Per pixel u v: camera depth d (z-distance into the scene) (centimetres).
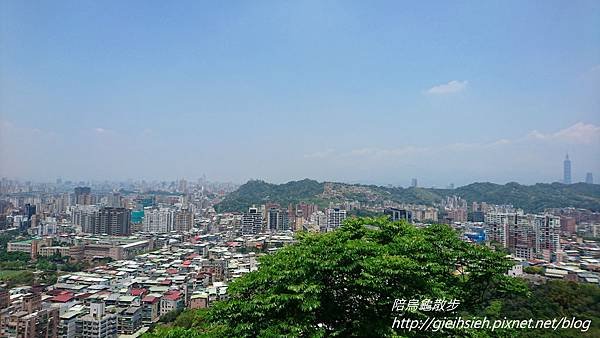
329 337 1427
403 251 1566
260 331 1316
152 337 1468
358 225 1758
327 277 1473
